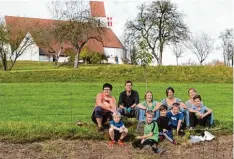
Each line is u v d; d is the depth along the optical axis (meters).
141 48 21.06
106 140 14.73
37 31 71.56
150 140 14.13
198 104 15.90
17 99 28.02
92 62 80.50
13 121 17.50
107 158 13.38
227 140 15.19
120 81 41.06
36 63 79.69
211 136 15.09
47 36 72.25
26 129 14.90
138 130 14.97
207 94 32.12
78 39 65.62
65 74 43.16
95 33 68.62
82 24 65.31
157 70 43.88
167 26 71.38
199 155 13.84
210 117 15.96
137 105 15.38
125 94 15.86
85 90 33.44
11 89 32.97
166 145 14.43
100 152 13.82
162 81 41.03
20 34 66.25
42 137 14.56
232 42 78.94
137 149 14.09
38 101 27.25
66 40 66.38
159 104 15.43
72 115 21.41
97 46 102.69
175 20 72.44
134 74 43.09
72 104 26.09
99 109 15.04
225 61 79.12
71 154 13.62
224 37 79.50
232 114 22.06
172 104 15.23
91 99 28.58
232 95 31.88
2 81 40.34
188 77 42.25
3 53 61.28
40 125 15.36
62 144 14.24
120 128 14.39
